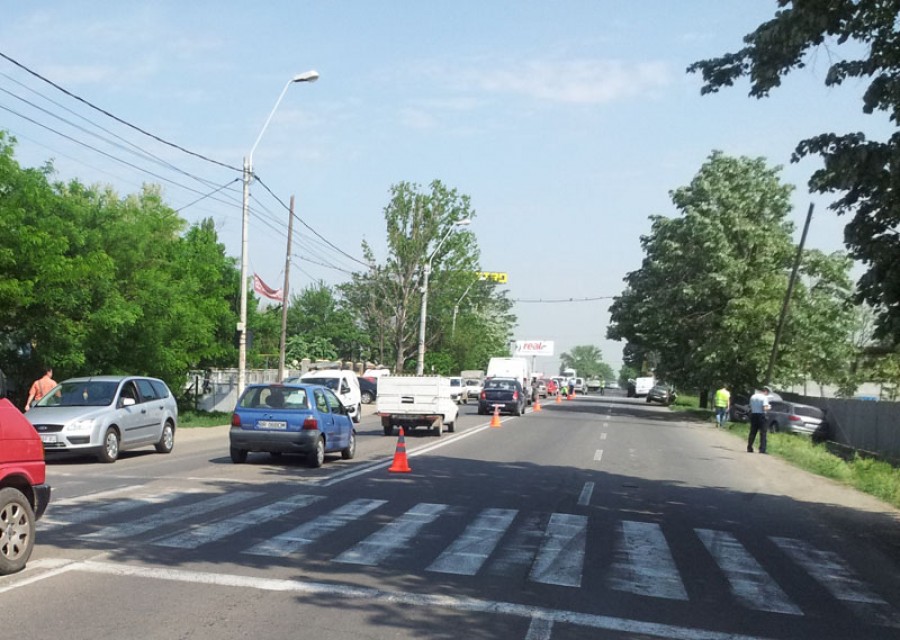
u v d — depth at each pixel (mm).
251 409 17125
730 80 11734
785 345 46781
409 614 6797
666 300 50219
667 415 51250
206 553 8695
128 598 6938
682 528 11617
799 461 23875
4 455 7629
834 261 47125
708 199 48719
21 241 19922
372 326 66625
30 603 6723
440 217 60656
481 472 17297
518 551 9422
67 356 23125
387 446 22969
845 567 9727
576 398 82438
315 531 10062
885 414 28531
